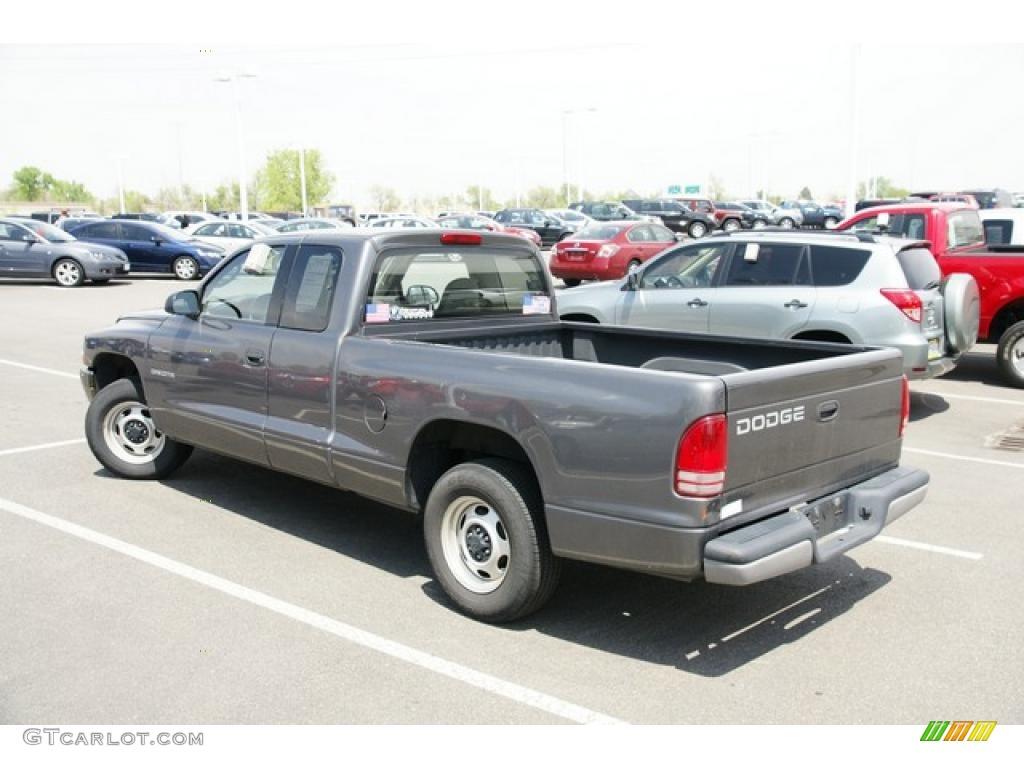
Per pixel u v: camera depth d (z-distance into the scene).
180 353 6.21
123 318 6.93
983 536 5.96
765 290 9.27
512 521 4.42
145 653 4.26
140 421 6.88
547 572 4.44
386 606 4.81
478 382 4.52
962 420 9.27
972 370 12.12
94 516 6.14
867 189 90.19
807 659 4.28
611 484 4.06
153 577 5.14
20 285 23.62
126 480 6.96
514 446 4.59
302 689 3.96
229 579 5.13
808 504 4.37
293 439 5.45
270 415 5.64
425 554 5.57
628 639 4.47
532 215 37.28
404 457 4.88
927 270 9.04
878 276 8.67
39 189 116.19
